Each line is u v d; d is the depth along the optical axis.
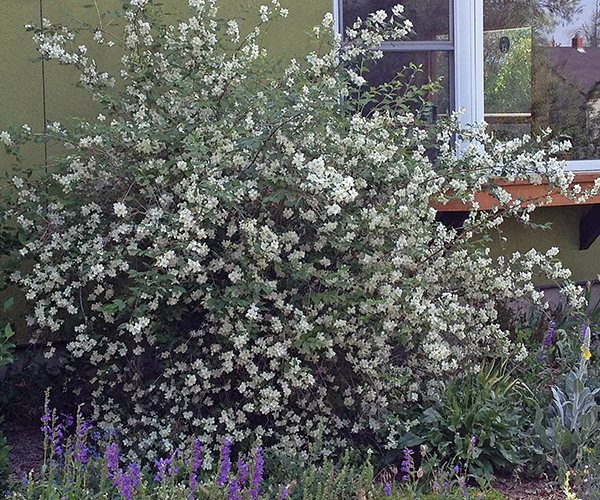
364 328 4.11
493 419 4.02
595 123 6.76
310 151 4.06
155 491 3.29
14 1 5.08
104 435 4.07
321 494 3.42
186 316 4.20
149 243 4.11
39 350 4.95
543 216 6.71
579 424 4.26
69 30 5.07
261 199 3.98
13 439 4.45
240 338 3.67
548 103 6.52
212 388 4.01
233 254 3.90
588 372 4.99
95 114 5.30
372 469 3.59
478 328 4.57
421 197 4.18
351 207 4.06
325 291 4.00
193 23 4.50
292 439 4.00
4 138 4.25
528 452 4.06
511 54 6.32
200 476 3.70
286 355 3.83
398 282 4.13
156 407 4.16
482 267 4.62
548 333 5.27
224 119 4.22
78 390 4.48
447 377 4.46
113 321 4.02
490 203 5.63
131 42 4.66
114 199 4.36
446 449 3.95
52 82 5.20
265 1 5.59
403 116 4.63
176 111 4.45
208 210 3.68
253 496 3.12
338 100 4.96
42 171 5.09
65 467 3.50
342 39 5.58
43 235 4.24
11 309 5.02
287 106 4.01
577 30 6.61
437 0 6.07
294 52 5.69
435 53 6.12
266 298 4.01
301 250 4.07
